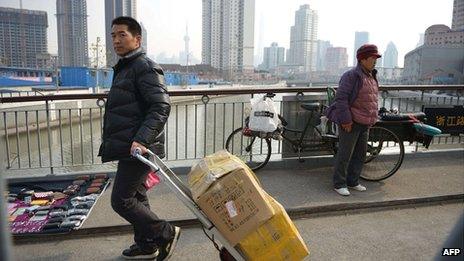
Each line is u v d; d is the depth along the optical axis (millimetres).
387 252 3316
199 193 2402
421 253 3299
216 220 2389
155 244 3096
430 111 6219
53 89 37531
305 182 4926
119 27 2734
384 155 5812
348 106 4297
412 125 5121
